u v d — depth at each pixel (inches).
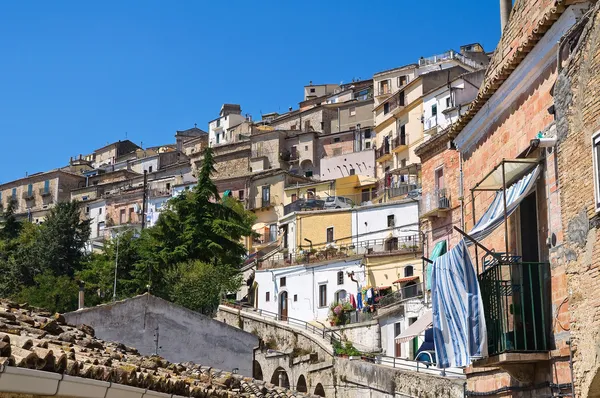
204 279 2313.0
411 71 4087.1
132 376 466.9
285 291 2667.3
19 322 549.0
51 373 390.3
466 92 3154.5
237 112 5064.0
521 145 674.8
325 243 2743.6
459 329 658.2
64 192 4899.1
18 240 2933.1
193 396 561.0
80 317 1098.1
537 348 609.9
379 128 3754.9
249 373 1176.2
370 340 2105.1
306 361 1934.1
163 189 4259.4
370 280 2436.0
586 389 538.9
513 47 729.6
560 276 589.0
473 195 771.4
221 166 4259.4
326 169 3804.1
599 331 521.3
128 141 5605.3
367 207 2679.6
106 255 2556.6
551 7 614.2
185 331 1151.6
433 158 1344.7
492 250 732.0
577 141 557.6
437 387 1332.4
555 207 601.3
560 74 586.6
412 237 2527.1
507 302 624.4
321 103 4734.3
